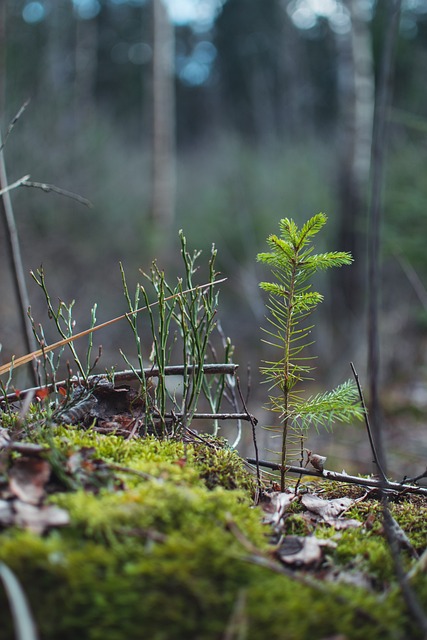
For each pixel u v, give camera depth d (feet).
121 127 56.29
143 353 25.88
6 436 5.15
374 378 5.03
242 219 37.68
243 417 6.18
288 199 40.81
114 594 3.71
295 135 53.88
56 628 3.60
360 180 30.50
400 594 4.21
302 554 4.63
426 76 37.09
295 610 3.78
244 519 4.60
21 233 31.63
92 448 5.12
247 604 3.77
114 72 75.41
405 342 25.61
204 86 92.43
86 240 37.04
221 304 33.47
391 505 5.86
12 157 32.91
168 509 4.33
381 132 5.62
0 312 23.67
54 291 29.91
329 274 30.58
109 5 76.95
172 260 38.68
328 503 5.71
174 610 3.68
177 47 94.73
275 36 72.38
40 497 4.38
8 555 3.76
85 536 4.08
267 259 5.54
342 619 3.82
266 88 71.00
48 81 38.96
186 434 6.27
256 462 6.04
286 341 5.67
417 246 24.18
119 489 4.66
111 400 6.36
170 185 43.91
